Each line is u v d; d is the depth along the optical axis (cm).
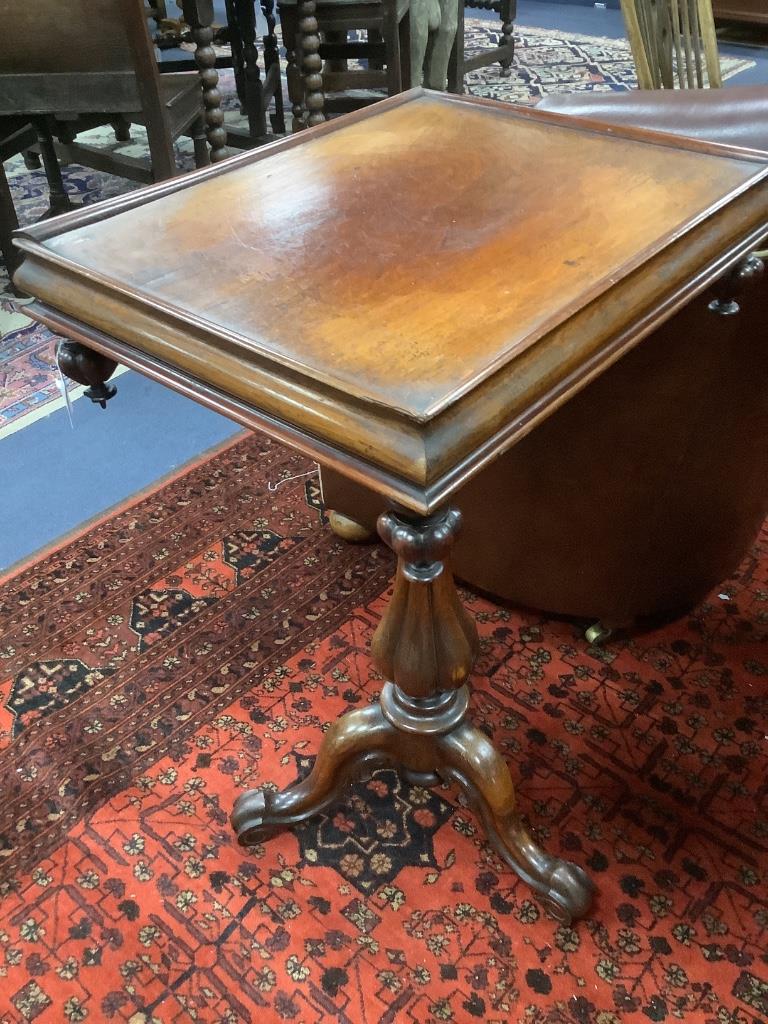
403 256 76
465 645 93
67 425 197
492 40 448
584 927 106
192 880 113
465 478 60
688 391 103
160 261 78
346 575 156
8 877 114
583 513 118
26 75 207
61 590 155
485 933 106
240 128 328
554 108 116
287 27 262
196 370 69
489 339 64
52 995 102
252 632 146
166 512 172
